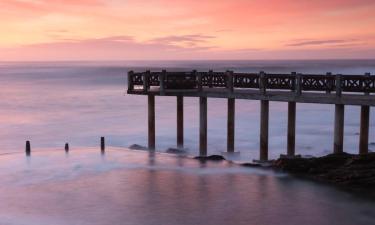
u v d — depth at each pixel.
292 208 18.44
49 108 61.16
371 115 49.19
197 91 26.83
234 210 18.30
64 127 44.75
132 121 48.47
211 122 46.41
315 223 16.89
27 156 29.09
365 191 20.23
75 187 21.81
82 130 42.72
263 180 22.38
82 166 26.05
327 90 22.58
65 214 18.08
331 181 21.67
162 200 19.66
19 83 116.81
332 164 22.73
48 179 23.27
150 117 28.88
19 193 20.94
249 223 16.94
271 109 56.84
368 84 21.66
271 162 24.92
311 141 34.91
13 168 25.70
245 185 21.61
